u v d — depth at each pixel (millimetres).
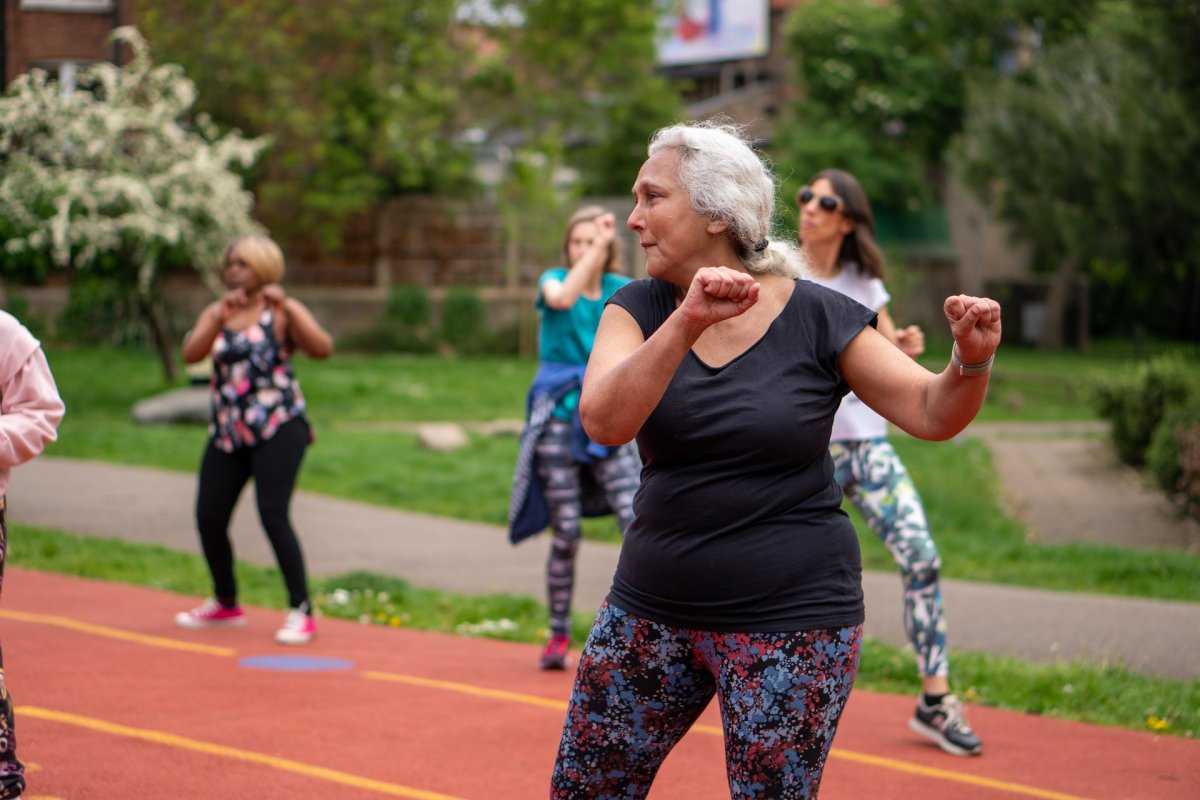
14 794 3449
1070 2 33344
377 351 33625
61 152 21656
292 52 30875
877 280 5566
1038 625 7398
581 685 2836
